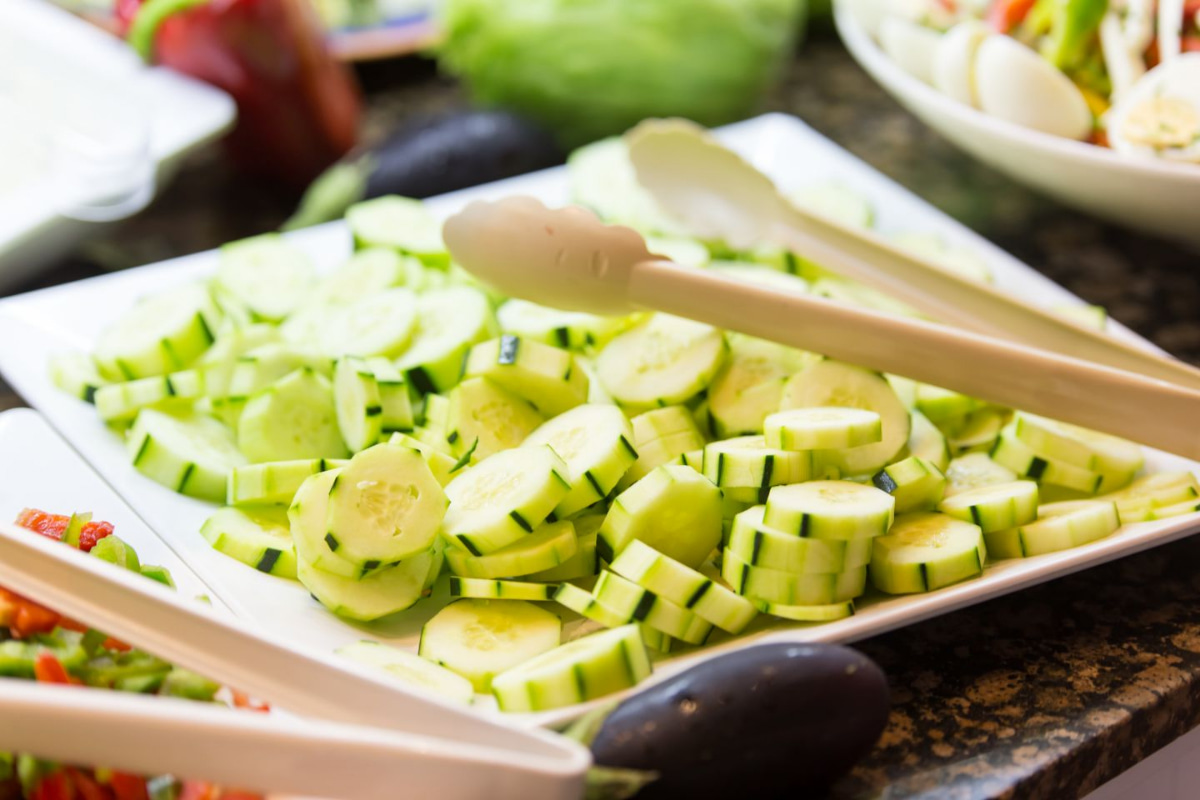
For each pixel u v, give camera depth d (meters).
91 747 0.74
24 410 0.96
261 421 0.93
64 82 1.23
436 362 0.96
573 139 1.28
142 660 0.82
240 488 0.90
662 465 0.88
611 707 0.80
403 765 0.74
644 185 1.05
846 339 0.91
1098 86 1.11
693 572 0.85
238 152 1.27
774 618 0.87
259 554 0.89
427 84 1.46
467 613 0.87
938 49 1.13
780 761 0.79
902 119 1.35
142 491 0.92
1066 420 0.90
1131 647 0.89
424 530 0.86
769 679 0.79
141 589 0.79
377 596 0.87
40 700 0.74
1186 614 0.91
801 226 1.02
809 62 1.48
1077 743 0.85
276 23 1.21
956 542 0.87
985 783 0.83
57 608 0.80
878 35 1.20
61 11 1.36
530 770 0.74
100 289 1.04
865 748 0.80
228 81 1.23
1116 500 0.92
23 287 1.17
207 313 0.99
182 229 1.24
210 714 0.74
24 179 1.18
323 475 0.87
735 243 1.04
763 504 0.90
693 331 0.95
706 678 0.79
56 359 0.99
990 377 0.90
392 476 0.86
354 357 0.94
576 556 0.88
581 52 1.24
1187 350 1.07
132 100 1.21
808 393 0.92
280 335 0.99
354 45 1.37
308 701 0.78
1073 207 1.13
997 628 0.90
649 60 1.24
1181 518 0.90
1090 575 0.93
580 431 0.90
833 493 0.87
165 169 1.21
